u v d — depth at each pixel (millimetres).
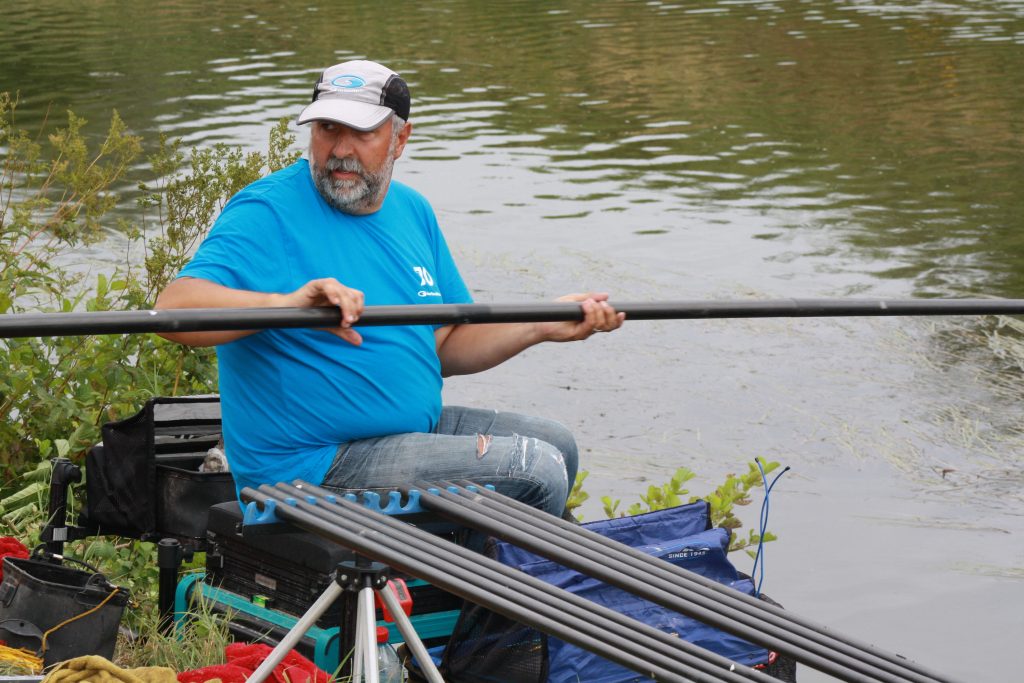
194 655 4996
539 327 5523
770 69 24547
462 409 5484
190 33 27891
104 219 13086
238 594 5180
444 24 29688
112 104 19688
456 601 5086
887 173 17172
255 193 5105
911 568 7660
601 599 4793
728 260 13406
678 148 18422
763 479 7062
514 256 13445
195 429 5863
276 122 18391
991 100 21844
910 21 30234
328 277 5082
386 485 4938
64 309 7539
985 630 7023
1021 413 10016
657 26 29547
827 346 11367
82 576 5070
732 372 10734
